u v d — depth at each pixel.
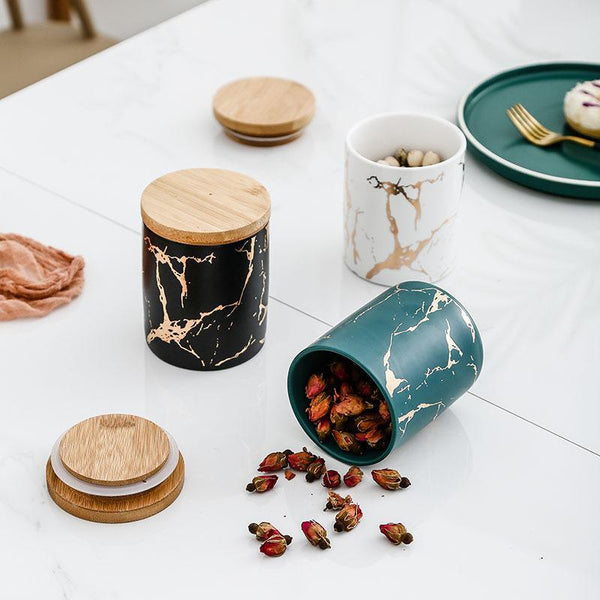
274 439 0.78
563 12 1.49
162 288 0.80
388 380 0.71
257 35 1.38
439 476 0.75
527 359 0.87
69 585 0.66
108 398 0.81
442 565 0.69
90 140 1.15
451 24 1.44
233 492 0.73
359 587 0.67
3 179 1.07
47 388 0.82
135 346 0.87
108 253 0.98
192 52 1.33
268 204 0.80
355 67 1.32
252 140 1.15
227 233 0.76
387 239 0.92
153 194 0.80
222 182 0.83
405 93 1.27
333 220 1.05
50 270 0.94
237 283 0.79
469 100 1.22
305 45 1.37
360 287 0.96
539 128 1.17
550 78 1.29
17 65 1.71
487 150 1.11
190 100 1.24
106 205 1.05
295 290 0.95
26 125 1.17
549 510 0.73
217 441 0.78
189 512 0.71
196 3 2.30
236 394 0.82
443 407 0.76
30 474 0.74
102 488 0.70
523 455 0.78
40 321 0.89
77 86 1.25
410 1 1.49
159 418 0.79
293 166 1.13
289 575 0.67
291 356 0.87
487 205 1.08
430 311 0.76
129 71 1.29
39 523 0.70
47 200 1.04
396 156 0.97
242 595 0.66
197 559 0.68
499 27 1.44
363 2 1.48
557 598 0.67
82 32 1.82
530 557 0.70
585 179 1.10
